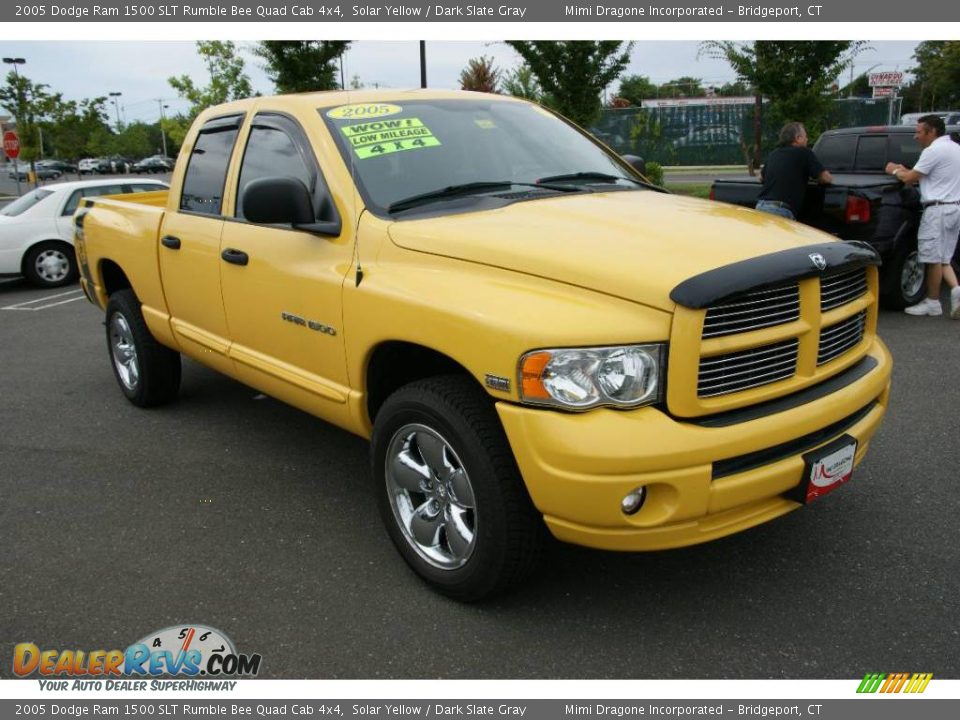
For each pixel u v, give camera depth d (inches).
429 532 123.6
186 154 184.7
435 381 117.5
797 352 111.7
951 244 282.4
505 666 108.3
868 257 121.5
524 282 111.0
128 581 130.2
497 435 109.3
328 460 178.5
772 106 541.6
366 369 131.1
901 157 345.4
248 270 154.3
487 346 105.1
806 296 110.4
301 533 145.3
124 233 200.5
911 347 250.4
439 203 137.3
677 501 100.1
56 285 444.1
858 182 297.7
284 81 636.1
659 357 101.1
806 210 292.5
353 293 127.6
